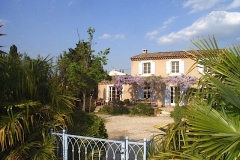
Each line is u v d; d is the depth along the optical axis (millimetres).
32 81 4598
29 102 4324
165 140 3592
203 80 3451
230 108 3170
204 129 2904
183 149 3266
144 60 28938
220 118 3047
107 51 19562
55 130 4578
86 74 18750
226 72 3201
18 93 4543
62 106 4949
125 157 3756
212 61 3428
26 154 4148
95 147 5016
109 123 17125
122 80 28016
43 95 4879
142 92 28719
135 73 29500
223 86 2918
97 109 25438
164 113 22156
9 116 4109
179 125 3438
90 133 5082
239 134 2795
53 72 5492
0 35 4770
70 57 26047
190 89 3711
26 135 4391
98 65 19312
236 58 3199
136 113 22609
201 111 3139
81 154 4777
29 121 4402
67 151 4379
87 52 19922
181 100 3783
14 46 15969
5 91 4586
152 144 3756
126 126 15727
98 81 19312
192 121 3047
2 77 4641
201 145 2846
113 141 3895
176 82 24922
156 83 27109
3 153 4137
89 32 19844
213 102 3289
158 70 28094
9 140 3932
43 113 4652
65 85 5594
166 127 3898
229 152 2701
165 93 27484
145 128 14914
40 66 5137
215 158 2807
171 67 27531
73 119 5359
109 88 31281
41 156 4082
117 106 24859
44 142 4324
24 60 5102
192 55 3654
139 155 4195
